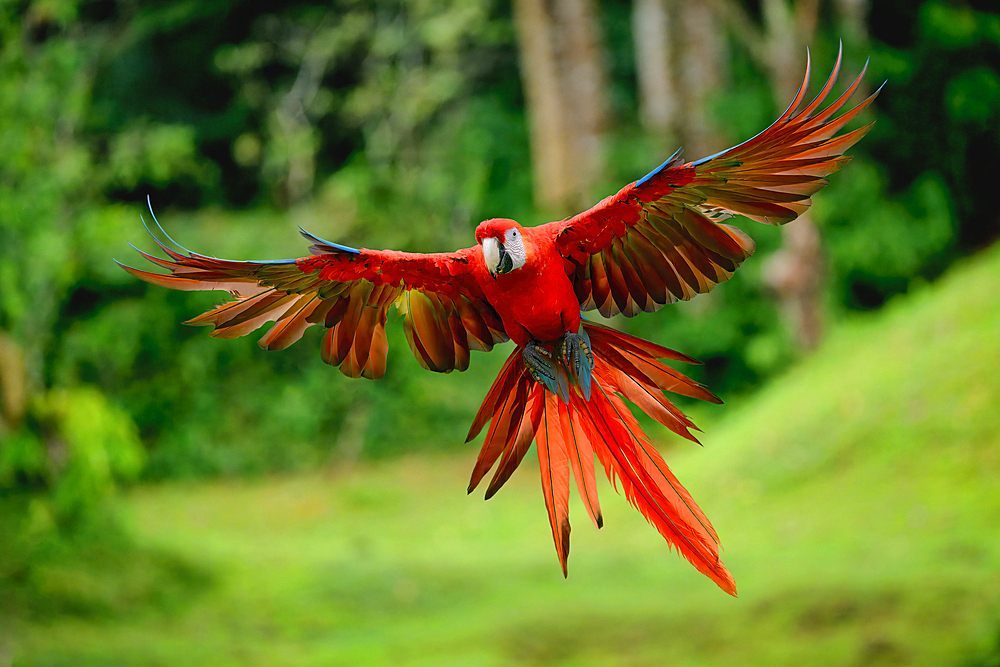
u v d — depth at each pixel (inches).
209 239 974.4
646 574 475.2
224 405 868.6
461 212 1005.2
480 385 890.7
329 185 1061.1
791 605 372.5
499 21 1102.4
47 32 731.4
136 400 846.5
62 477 462.3
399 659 381.1
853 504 481.4
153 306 858.1
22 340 566.9
